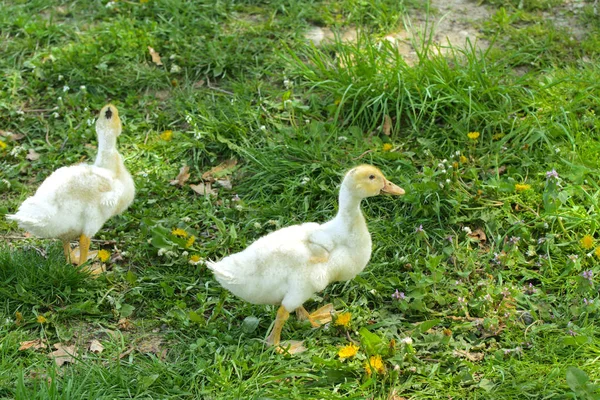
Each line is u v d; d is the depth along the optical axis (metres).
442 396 2.12
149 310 2.30
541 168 2.56
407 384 2.13
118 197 2.35
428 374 2.15
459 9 3.09
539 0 3.08
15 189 2.59
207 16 3.06
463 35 2.99
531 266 2.38
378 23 3.02
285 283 2.17
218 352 2.18
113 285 2.34
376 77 2.74
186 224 2.48
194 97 2.81
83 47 2.95
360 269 2.23
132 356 2.19
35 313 2.26
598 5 3.06
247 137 2.69
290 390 2.11
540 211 2.48
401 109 2.67
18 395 2.06
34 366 2.17
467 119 2.64
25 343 2.21
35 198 2.28
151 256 2.42
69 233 2.32
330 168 2.58
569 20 3.03
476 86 2.70
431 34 2.78
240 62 2.90
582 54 2.90
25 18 3.06
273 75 2.86
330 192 2.52
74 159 2.66
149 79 2.86
